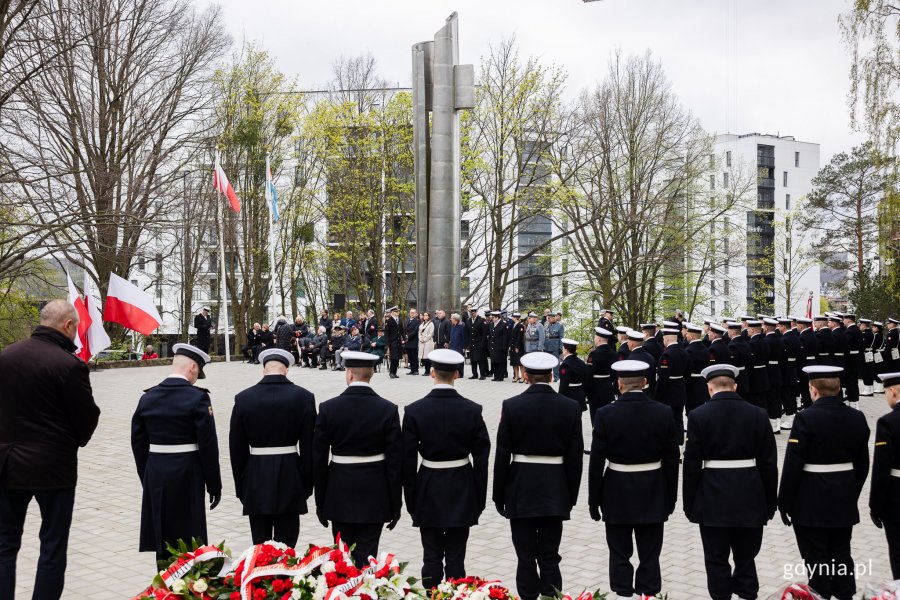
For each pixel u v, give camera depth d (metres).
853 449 5.88
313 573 3.83
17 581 6.62
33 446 5.56
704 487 5.91
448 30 24.89
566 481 5.94
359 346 24.38
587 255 39.88
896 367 20.58
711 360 12.90
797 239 70.06
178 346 6.23
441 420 5.85
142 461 5.99
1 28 19.25
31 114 26.30
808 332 16.69
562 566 7.12
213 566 3.89
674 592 6.44
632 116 36.72
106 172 26.55
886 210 22.52
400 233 41.59
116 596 6.32
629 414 6.01
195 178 37.91
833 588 5.95
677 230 37.88
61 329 5.96
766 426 5.89
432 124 25.31
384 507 5.86
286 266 45.34
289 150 41.59
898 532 5.91
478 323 23.22
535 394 5.97
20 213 27.66
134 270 57.47
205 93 31.98
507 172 38.53
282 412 6.00
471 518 5.83
